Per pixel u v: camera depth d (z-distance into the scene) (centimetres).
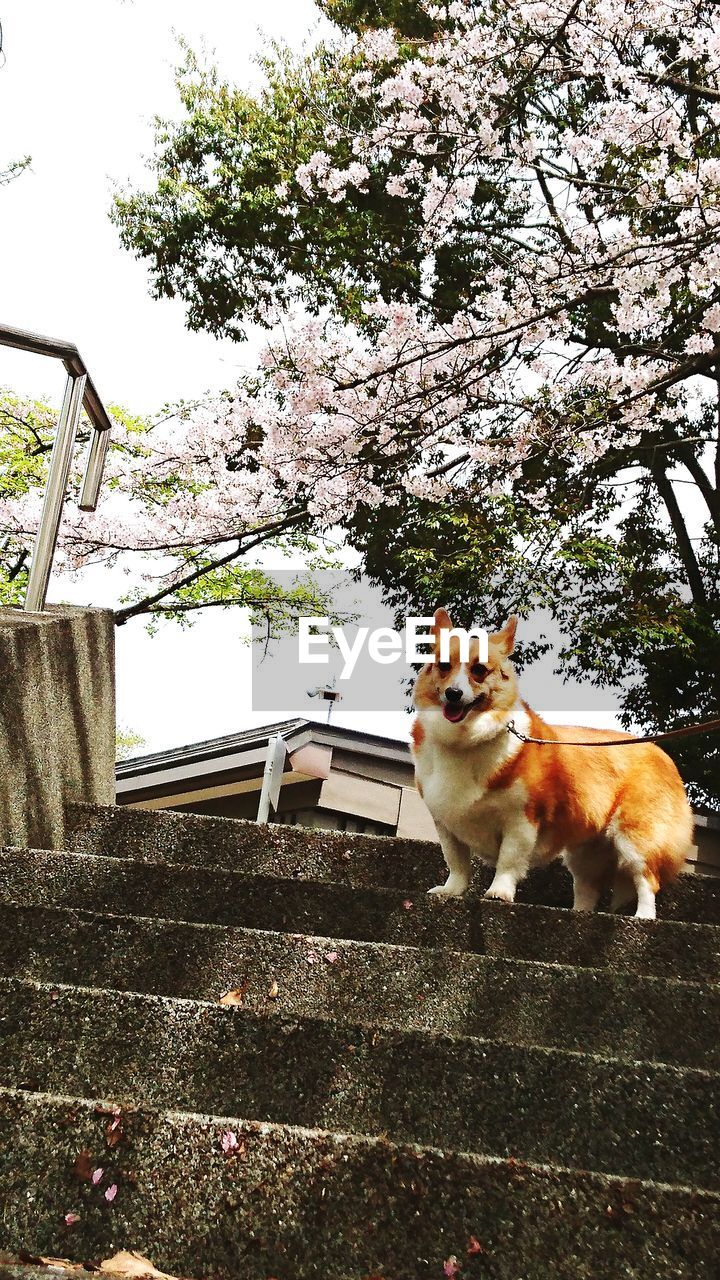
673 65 767
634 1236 162
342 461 801
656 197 727
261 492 894
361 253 1304
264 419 820
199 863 428
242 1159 169
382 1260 160
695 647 1135
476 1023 259
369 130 862
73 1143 169
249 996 259
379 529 1184
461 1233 163
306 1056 209
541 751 402
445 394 758
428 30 1203
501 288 887
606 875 445
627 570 1107
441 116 816
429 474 876
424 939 315
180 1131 171
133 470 1005
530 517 1031
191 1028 212
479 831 402
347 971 264
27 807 377
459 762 394
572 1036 256
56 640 414
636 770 430
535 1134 200
